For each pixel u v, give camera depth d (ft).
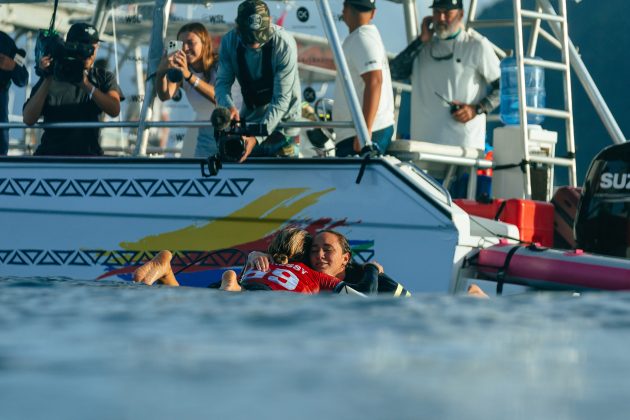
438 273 53.72
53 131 69.31
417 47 79.87
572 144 77.00
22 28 87.04
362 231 55.06
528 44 85.40
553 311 7.06
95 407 3.27
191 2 82.74
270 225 56.90
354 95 57.88
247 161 57.16
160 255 47.91
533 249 56.49
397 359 4.22
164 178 58.95
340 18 82.94
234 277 43.70
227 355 4.30
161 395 3.40
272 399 3.35
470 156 73.36
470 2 86.12
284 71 60.44
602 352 4.61
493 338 5.15
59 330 5.45
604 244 61.36
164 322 6.09
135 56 82.17
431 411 3.27
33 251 61.72
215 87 62.85
